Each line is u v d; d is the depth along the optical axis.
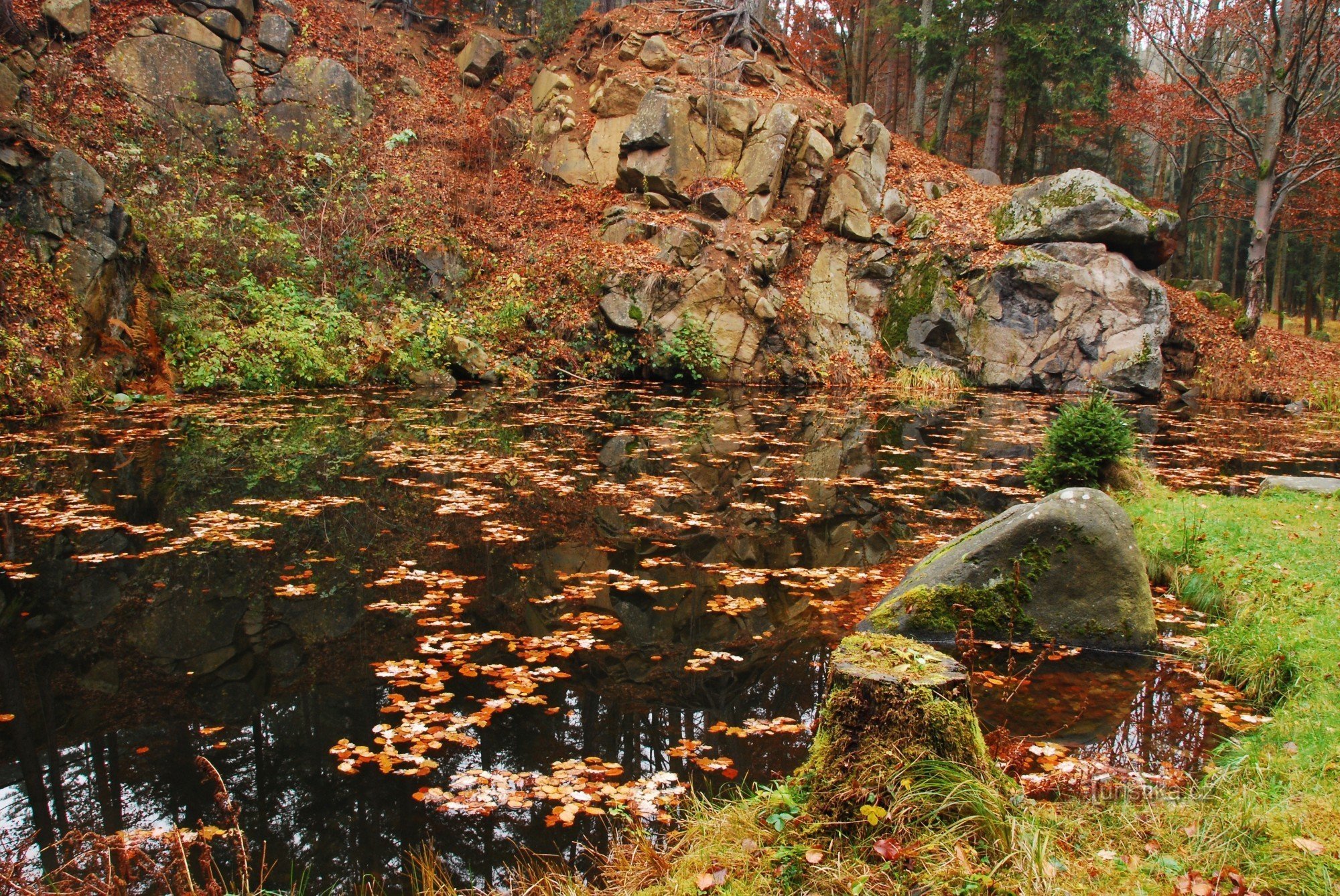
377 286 15.79
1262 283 19.86
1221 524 6.02
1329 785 2.62
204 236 13.92
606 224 18.53
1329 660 3.81
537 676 3.97
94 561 5.46
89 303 11.28
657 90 18.97
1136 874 2.20
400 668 4.01
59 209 11.12
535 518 6.89
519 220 18.42
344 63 19.23
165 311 12.86
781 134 19.20
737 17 21.81
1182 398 18.52
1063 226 18.52
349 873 2.53
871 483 8.62
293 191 16.02
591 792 2.98
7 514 6.46
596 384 16.67
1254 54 22.81
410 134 17.36
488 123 19.78
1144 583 4.59
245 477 7.86
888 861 2.21
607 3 24.86
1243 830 2.38
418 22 22.14
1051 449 7.69
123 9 16.09
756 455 10.12
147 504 6.88
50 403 10.60
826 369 18.31
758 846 2.38
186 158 15.18
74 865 2.50
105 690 3.78
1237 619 4.61
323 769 3.11
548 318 17.03
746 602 5.12
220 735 3.38
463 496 7.45
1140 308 18.11
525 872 2.54
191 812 2.85
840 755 2.49
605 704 3.71
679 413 13.40
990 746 3.29
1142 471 7.66
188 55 16.16
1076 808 2.68
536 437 10.64
